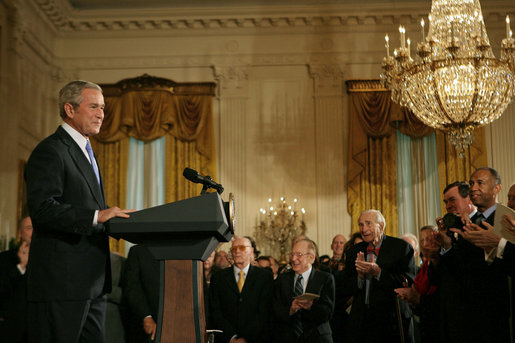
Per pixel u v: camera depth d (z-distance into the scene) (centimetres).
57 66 1338
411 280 507
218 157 1312
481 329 383
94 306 280
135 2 1306
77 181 276
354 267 519
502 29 1300
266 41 1349
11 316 407
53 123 1319
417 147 1294
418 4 1293
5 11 1116
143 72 1343
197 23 1345
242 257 542
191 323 246
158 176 1293
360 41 1334
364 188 1272
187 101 1307
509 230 340
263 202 1296
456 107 703
